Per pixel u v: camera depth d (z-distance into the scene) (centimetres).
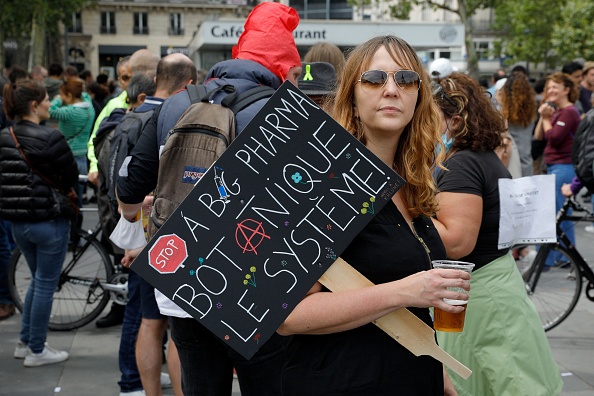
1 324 598
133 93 520
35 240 485
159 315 386
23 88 478
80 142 980
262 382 308
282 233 211
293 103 213
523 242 359
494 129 336
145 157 337
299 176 212
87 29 5538
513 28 4466
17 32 2781
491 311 333
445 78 345
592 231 974
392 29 2111
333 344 216
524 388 329
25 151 471
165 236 211
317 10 2947
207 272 210
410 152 234
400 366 217
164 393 466
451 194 326
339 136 213
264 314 208
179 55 449
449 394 261
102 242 585
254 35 350
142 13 5612
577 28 2791
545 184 349
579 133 572
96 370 501
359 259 215
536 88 1107
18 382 477
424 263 222
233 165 213
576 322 607
